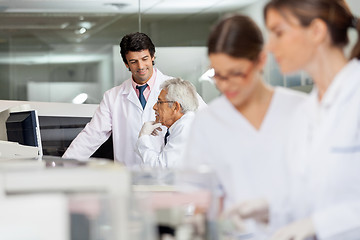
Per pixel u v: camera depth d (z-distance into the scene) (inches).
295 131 70.3
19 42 214.7
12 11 213.2
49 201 37.9
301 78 78.5
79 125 148.6
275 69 78.7
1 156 107.5
